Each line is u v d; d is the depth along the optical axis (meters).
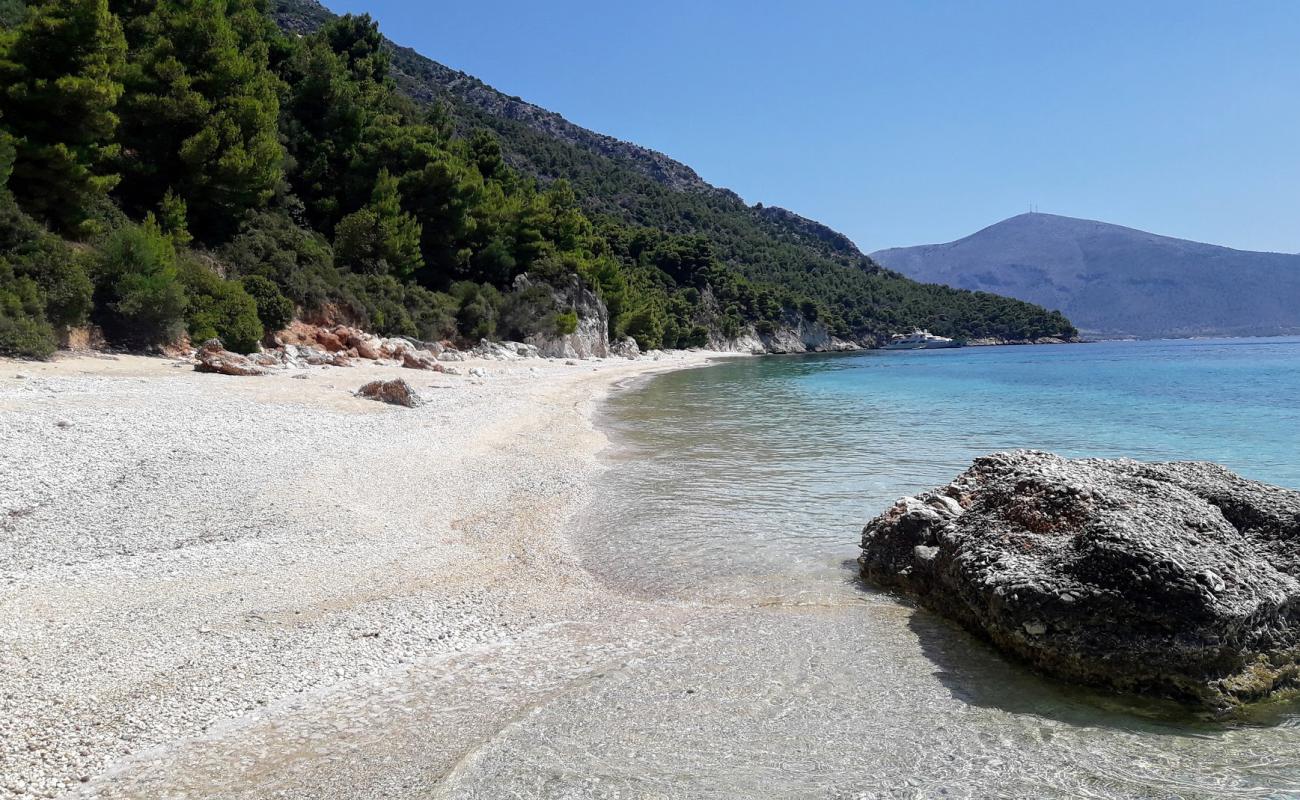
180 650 7.80
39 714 6.42
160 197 39.75
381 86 73.69
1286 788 5.77
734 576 11.12
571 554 12.08
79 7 31.16
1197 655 7.20
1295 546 8.94
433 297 60.03
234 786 5.64
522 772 5.81
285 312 40.22
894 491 16.47
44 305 26.28
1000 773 5.92
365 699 7.07
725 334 135.25
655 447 22.69
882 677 7.78
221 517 12.42
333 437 19.47
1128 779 5.88
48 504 11.98
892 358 110.62
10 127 29.28
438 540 12.32
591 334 82.81
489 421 25.03
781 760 6.06
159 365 28.33
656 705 7.03
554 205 89.69
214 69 41.94
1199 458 20.77
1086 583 7.79
